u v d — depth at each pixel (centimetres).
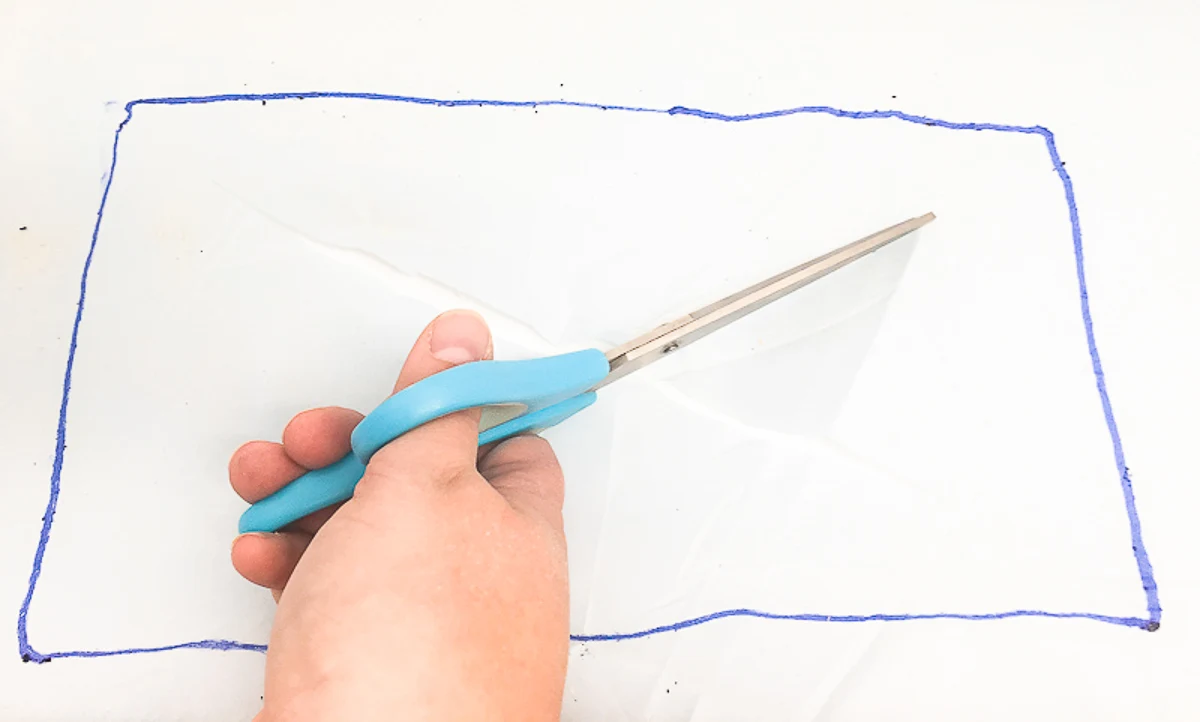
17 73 41
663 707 38
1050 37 43
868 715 38
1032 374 40
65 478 38
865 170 41
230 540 38
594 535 38
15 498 38
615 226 40
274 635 28
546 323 40
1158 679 38
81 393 39
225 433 39
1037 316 40
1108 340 40
